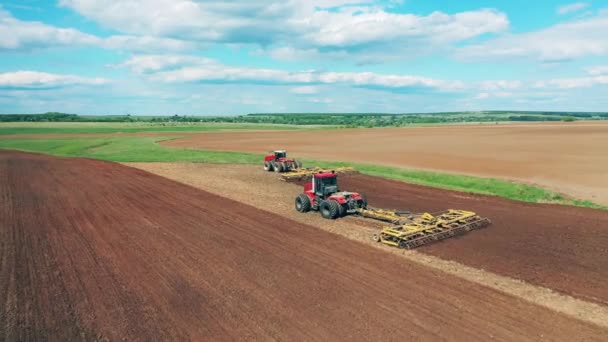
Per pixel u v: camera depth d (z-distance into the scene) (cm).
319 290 1110
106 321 956
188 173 3456
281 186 2827
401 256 1395
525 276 1225
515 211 2097
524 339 865
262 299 1059
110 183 2900
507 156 4500
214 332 903
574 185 2783
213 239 1571
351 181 3070
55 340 879
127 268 1278
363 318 955
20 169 3678
